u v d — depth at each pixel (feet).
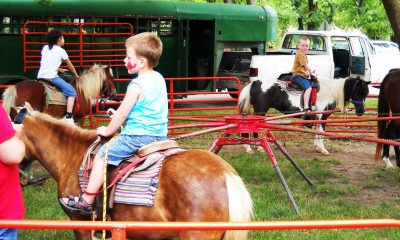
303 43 41.73
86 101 37.73
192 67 63.46
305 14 100.83
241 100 43.06
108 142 16.29
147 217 15.47
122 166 16.05
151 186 15.37
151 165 15.64
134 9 57.77
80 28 54.95
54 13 55.26
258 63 56.18
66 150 17.94
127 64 16.16
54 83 35.94
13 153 12.49
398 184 33.60
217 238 14.98
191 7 60.39
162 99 16.28
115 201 15.79
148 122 16.01
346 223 11.60
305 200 28.99
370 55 68.44
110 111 17.81
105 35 56.70
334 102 42.29
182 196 14.93
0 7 53.78
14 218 12.92
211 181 14.98
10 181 12.87
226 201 14.85
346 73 62.64
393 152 44.47
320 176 34.45
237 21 62.59
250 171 34.94
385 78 37.14
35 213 26.27
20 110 18.28
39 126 18.17
